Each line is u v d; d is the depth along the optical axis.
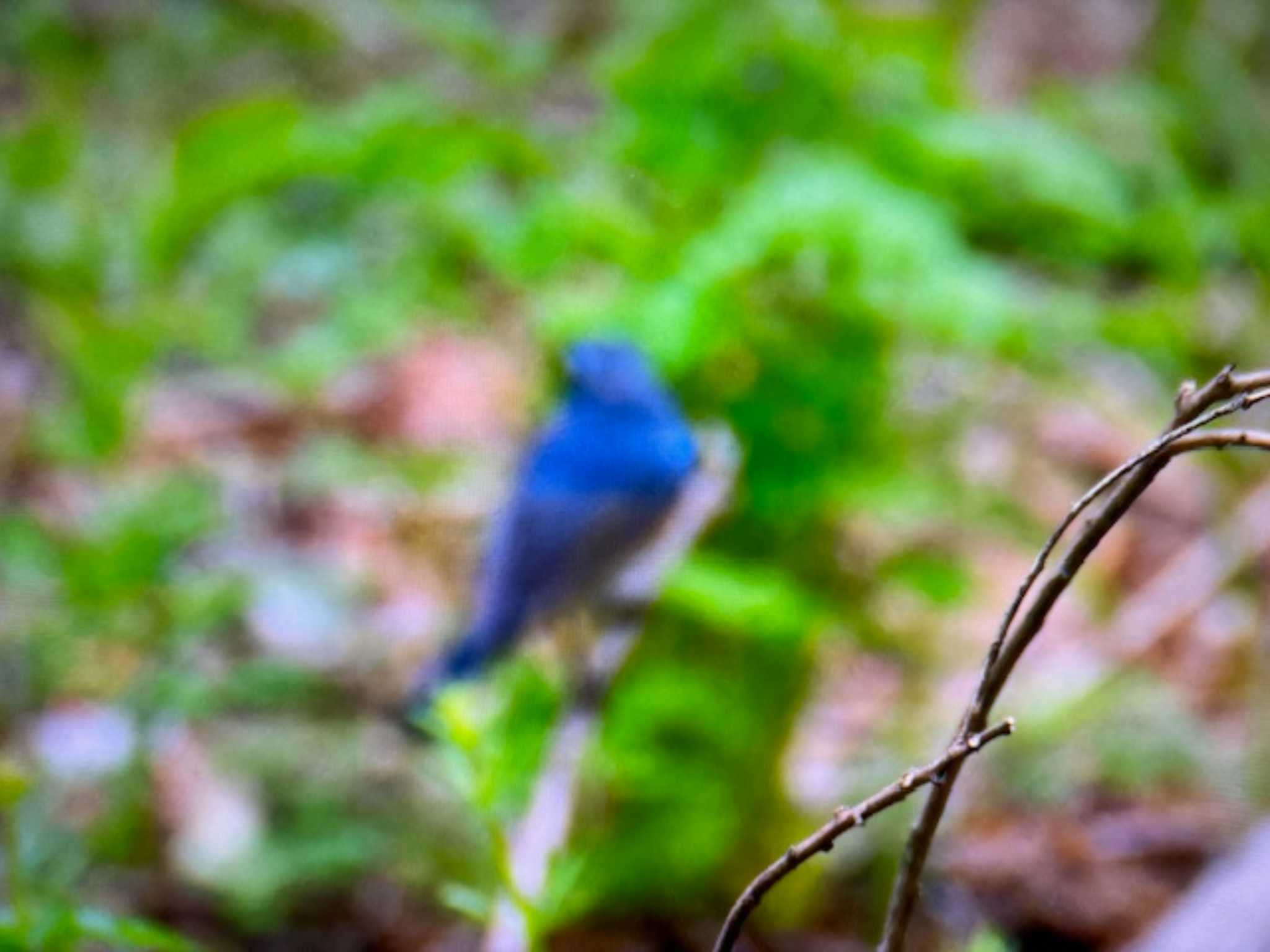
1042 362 7.52
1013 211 7.39
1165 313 7.00
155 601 9.45
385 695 9.30
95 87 16.94
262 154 7.29
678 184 7.09
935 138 6.97
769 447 6.86
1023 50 15.82
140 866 7.87
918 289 6.31
